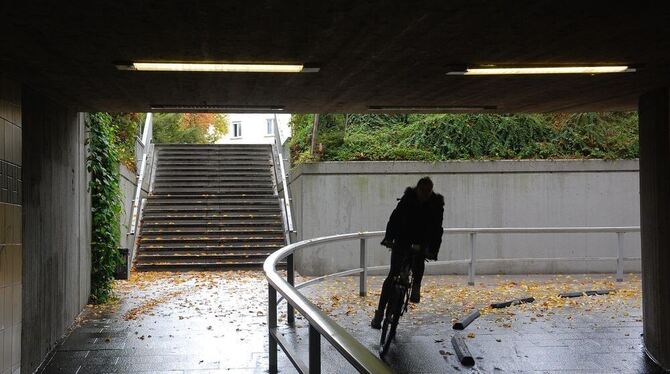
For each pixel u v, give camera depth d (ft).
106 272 35.01
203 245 52.65
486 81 24.21
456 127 48.34
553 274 46.09
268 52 19.54
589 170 46.60
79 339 26.40
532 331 27.55
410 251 24.41
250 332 27.30
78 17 15.76
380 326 27.14
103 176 34.71
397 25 16.89
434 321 29.22
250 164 69.67
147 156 66.54
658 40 18.44
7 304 19.17
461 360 22.81
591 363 23.16
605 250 46.70
